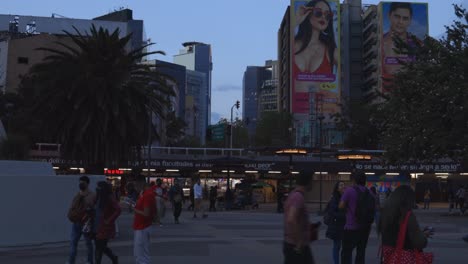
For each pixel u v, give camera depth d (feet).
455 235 63.82
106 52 96.12
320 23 418.10
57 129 94.73
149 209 31.35
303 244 19.95
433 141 107.24
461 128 104.94
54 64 95.91
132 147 101.50
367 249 47.42
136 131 96.63
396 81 125.90
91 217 34.30
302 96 409.28
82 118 91.86
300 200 20.29
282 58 533.96
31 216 48.06
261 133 358.43
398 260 18.99
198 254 42.42
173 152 186.29
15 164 53.26
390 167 159.12
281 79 543.39
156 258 40.04
